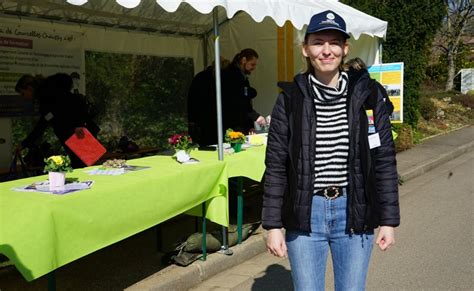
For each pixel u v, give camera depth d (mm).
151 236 5254
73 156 5508
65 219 2953
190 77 8727
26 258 2693
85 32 7113
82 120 5625
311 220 2283
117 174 3834
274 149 2332
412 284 4082
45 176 3975
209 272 4359
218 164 4414
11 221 2656
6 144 6363
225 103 6527
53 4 6031
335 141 2236
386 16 11508
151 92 8211
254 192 7145
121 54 7680
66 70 6906
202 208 4438
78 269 4344
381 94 2309
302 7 5637
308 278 2318
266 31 8008
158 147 8336
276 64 8031
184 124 8734
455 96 22531
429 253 4832
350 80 2271
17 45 6328
